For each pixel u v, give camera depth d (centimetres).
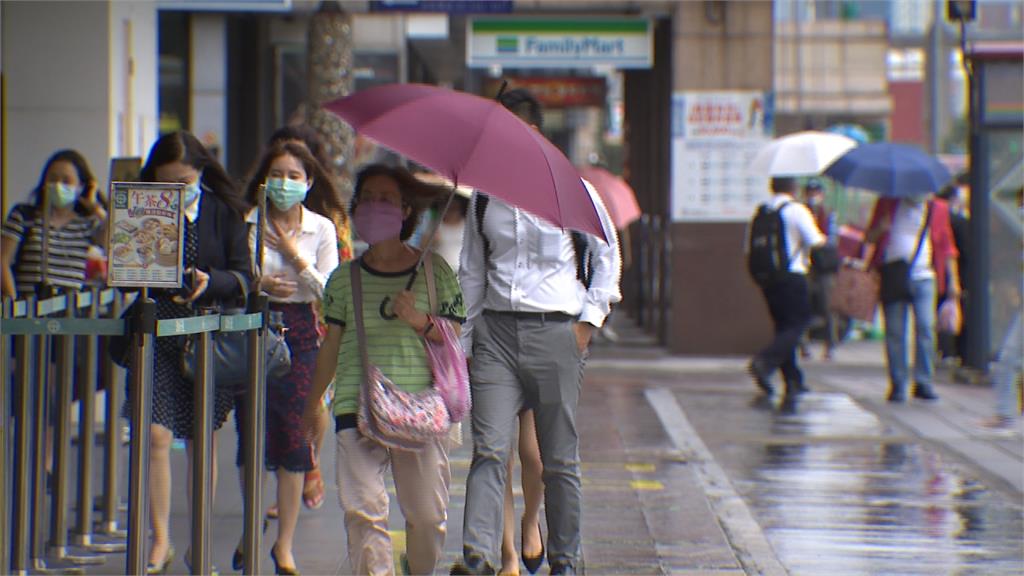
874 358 7188
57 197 3200
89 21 4328
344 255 2864
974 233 5803
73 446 3878
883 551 2920
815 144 5347
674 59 6700
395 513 3189
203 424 2280
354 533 2177
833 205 9662
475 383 2402
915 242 5153
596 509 3262
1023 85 5697
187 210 2544
